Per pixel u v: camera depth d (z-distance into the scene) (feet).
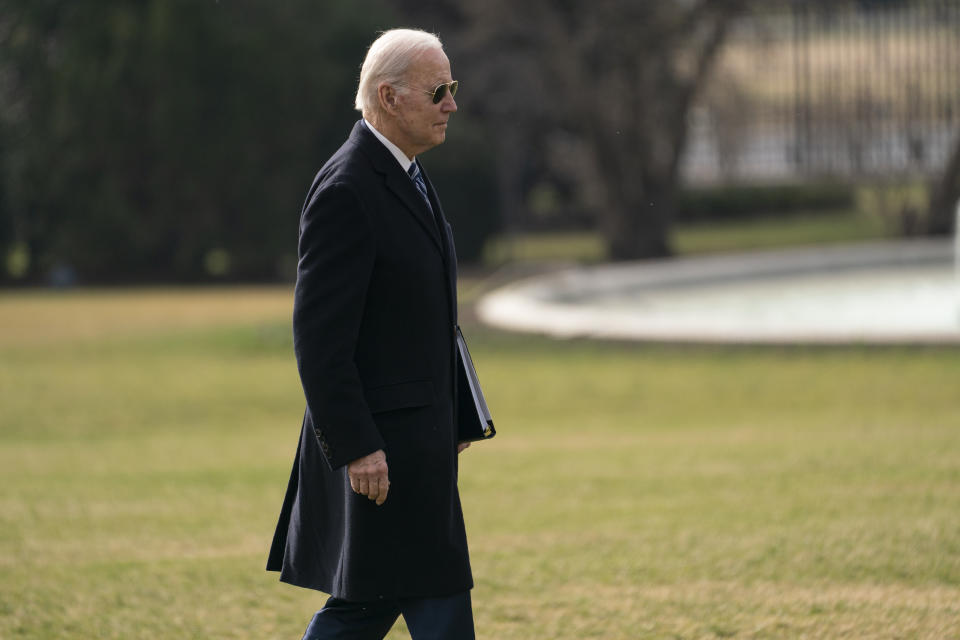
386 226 35.68
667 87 377.09
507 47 407.64
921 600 47.29
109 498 75.20
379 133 36.70
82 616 48.67
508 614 48.01
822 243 409.28
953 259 292.20
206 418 128.98
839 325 195.93
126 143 329.31
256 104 333.83
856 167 416.26
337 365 34.63
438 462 36.42
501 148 406.00
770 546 56.08
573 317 188.96
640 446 92.58
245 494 76.13
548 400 134.10
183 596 51.62
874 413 113.60
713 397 130.62
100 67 328.08
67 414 131.95
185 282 339.77
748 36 388.78
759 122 454.40
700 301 242.17
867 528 58.29
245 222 338.95
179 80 326.85
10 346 200.44
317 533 37.83
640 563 54.54
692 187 491.31
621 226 380.78
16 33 338.54
